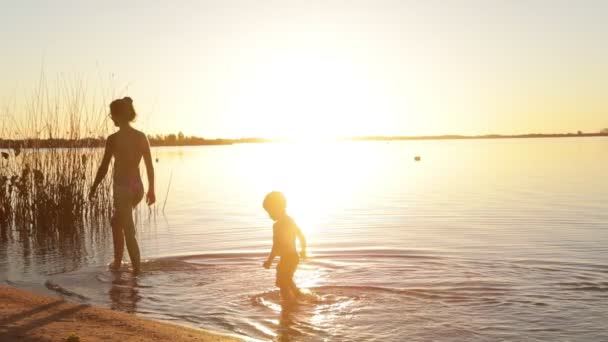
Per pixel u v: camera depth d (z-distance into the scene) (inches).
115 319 229.1
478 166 1574.8
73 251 430.9
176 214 652.7
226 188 1027.3
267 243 448.8
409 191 899.4
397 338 221.1
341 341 218.8
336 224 551.5
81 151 586.2
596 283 303.3
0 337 202.1
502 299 273.3
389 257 379.2
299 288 296.5
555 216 578.2
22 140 574.2
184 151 4365.2
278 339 221.5
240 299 279.6
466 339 219.6
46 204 547.2
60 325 218.4
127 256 408.8
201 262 373.1
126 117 365.4
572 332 226.7
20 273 351.3
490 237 460.4
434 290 290.4
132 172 359.3
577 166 1432.1
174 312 259.6
